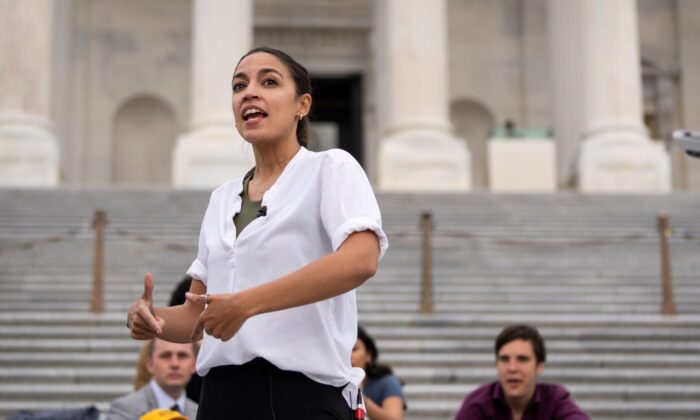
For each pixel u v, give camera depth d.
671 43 34.22
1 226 16.92
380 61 27.67
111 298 13.80
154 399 6.56
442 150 24.36
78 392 10.90
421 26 25.03
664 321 12.96
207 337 3.13
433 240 16.81
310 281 2.84
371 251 2.96
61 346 11.91
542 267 15.73
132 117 33.59
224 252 3.16
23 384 11.13
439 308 13.62
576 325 12.95
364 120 33.72
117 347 11.95
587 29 25.38
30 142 23.30
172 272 15.09
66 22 31.36
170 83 33.62
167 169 33.47
